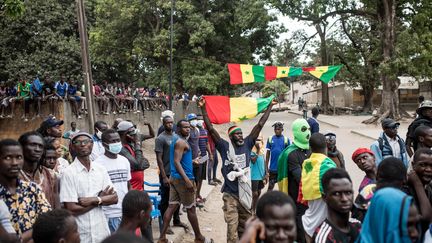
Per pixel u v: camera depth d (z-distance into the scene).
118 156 5.33
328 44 41.50
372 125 31.52
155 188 11.46
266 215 2.62
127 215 3.88
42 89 15.72
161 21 33.91
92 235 4.38
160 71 35.44
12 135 16.38
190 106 32.66
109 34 33.56
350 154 17.50
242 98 6.91
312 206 4.43
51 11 30.30
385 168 3.65
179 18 34.41
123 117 21.16
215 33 34.53
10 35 29.59
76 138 4.48
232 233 6.18
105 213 5.05
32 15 29.61
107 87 21.44
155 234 7.61
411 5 32.97
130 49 34.78
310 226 4.42
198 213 9.56
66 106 15.80
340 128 30.08
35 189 3.85
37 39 29.39
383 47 31.55
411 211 2.43
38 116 15.87
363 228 2.53
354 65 43.38
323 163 4.38
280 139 9.15
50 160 4.58
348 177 3.39
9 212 3.57
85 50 10.36
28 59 29.08
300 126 5.73
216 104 6.80
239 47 37.03
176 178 6.74
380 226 2.41
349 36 41.31
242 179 6.23
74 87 16.42
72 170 4.45
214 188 12.08
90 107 10.41
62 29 30.39
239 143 6.36
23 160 3.84
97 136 6.71
